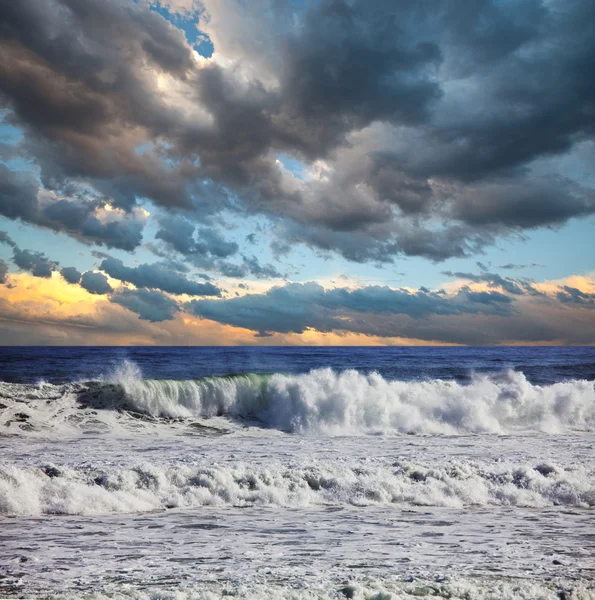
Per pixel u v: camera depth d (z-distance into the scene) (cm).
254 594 459
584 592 487
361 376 2095
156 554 608
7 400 1775
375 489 956
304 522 784
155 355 5834
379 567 565
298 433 1812
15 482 868
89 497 859
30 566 552
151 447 1445
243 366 4012
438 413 1961
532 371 3800
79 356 5378
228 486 941
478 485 1001
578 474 1077
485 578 529
